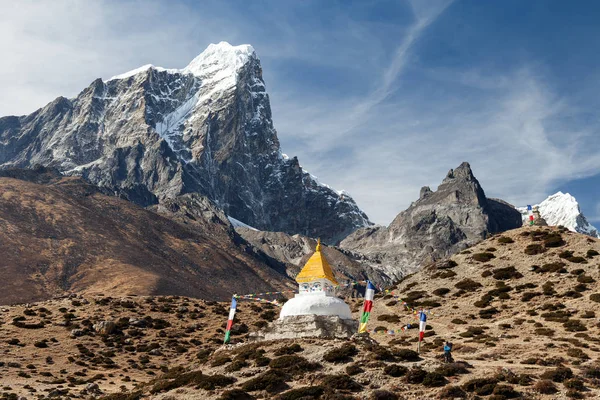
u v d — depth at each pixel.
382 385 64.81
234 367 73.06
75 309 142.62
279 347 76.06
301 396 63.19
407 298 129.50
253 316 144.88
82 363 110.69
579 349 81.69
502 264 133.75
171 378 78.62
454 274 136.25
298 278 82.25
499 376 64.44
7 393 87.56
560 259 128.50
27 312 137.38
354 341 74.62
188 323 138.88
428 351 91.56
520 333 97.75
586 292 112.25
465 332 102.44
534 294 115.50
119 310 142.88
